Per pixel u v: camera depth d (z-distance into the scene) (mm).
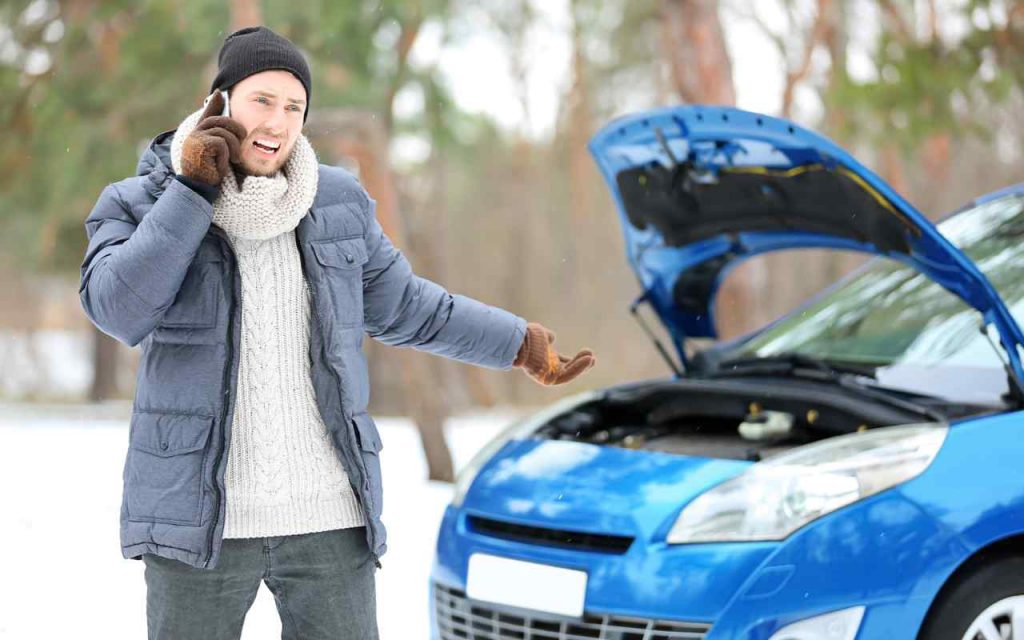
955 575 3561
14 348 33094
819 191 4391
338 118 10469
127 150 17859
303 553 2811
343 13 16062
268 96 2768
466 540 4066
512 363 3291
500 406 28391
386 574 6254
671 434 4695
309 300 2863
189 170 2615
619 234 35094
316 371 2830
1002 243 4691
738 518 3619
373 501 2859
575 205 31797
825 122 21047
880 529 3500
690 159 4605
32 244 23094
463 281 37438
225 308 2732
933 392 4293
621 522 3744
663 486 3842
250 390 2783
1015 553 3641
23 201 20062
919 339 4688
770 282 27281
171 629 2744
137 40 17781
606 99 30672
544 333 3311
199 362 2717
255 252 2816
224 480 2703
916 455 3633
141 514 2689
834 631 3463
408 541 7059
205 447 2689
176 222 2598
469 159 31719
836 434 4387
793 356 4766
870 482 3578
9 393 30688
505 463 4324
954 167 25406
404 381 10070
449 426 14977
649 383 4977
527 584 3809
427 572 6309
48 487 9141
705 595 3520
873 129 12969
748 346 5211
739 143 4379
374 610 2945
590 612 3672
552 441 4465
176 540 2658
